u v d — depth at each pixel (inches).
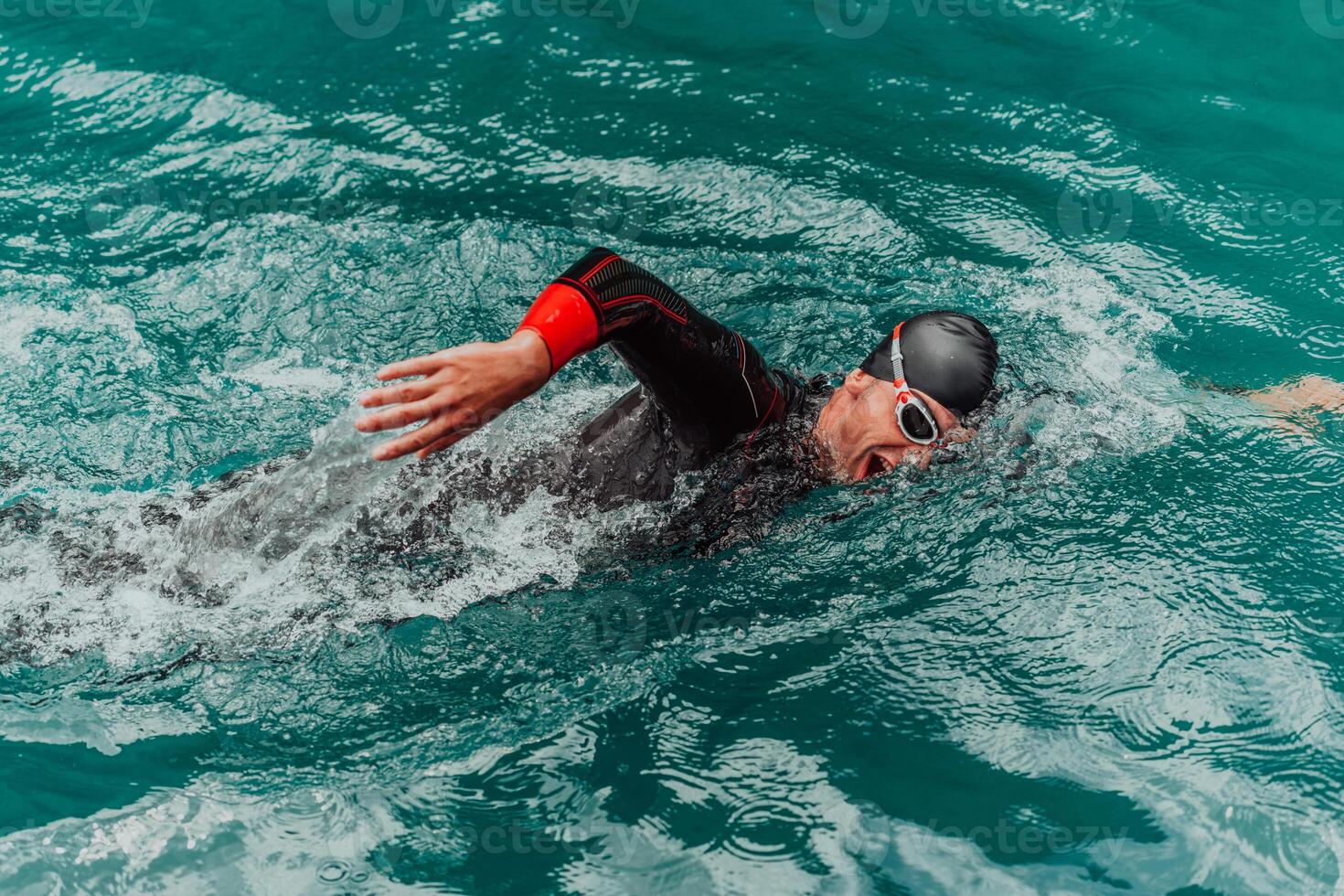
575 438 90.3
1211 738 75.0
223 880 69.2
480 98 154.9
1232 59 158.1
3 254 126.9
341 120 150.4
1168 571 86.1
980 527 90.2
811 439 91.2
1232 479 94.3
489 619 85.8
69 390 109.6
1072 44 163.2
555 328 72.6
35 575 86.0
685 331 80.4
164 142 146.5
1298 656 79.6
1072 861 68.4
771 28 168.2
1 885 68.3
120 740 78.1
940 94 153.7
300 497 86.6
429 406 68.7
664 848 70.2
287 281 124.0
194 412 107.7
